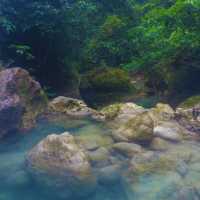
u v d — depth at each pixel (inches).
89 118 241.8
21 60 289.3
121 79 333.7
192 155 175.0
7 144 193.5
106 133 203.5
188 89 327.6
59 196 143.9
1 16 256.8
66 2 288.2
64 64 324.8
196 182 147.9
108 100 329.1
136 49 402.3
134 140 181.8
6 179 154.4
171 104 316.8
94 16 451.2
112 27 426.9
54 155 150.6
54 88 320.8
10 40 278.5
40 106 234.2
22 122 211.2
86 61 386.9
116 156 171.9
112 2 498.6
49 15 279.1
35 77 305.0
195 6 293.6
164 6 499.8
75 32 321.7
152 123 187.9
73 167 145.4
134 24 465.7
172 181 147.7
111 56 410.6
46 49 304.5
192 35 302.8
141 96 343.9
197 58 320.2
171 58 340.5
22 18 270.2
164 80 344.2
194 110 223.3
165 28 340.5
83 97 337.7
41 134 208.1
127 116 229.6
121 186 150.0
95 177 150.0
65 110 250.5
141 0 737.6
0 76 207.3
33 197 143.7
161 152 176.2
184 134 205.6
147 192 141.6
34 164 152.4
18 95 206.5
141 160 162.2
